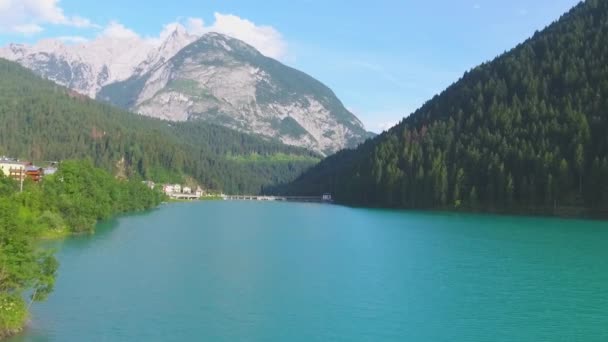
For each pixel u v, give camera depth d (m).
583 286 93.19
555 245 139.38
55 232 141.25
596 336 68.81
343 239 154.25
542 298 85.62
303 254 126.25
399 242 147.62
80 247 125.25
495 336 68.81
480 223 197.75
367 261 116.50
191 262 112.38
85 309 74.94
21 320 64.19
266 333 68.38
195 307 78.62
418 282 96.25
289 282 95.56
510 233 165.50
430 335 68.88
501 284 94.88
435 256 123.19
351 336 68.19
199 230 175.38
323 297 85.88
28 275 61.84
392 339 67.25
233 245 139.88
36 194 147.12
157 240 144.62
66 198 150.62
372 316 76.12
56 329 66.12
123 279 94.06
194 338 65.88
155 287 89.12
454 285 94.06
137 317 72.81
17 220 64.00
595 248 134.00
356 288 91.81
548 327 71.94
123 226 178.62
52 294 81.56
